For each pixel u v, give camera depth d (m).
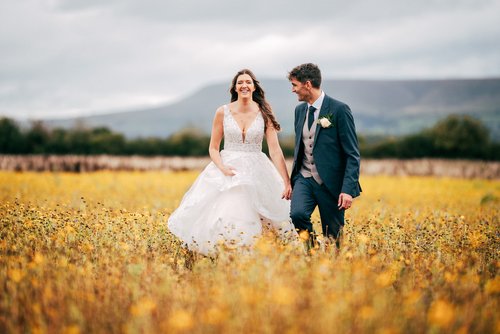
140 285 4.39
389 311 3.72
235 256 5.03
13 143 40.81
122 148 42.38
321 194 6.37
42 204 10.00
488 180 28.83
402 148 44.56
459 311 3.83
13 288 4.13
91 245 5.67
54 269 4.73
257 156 6.79
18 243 5.57
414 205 12.36
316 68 6.37
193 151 42.31
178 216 6.61
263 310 3.65
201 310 3.80
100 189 15.28
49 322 3.72
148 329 3.47
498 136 152.00
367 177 28.56
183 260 5.33
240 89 6.76
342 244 5.75
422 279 4.66
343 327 3.44
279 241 5.73
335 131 6.26
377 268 4.90
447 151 43.94
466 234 6.61
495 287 4.23
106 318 3.79
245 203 6.50
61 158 29.52
